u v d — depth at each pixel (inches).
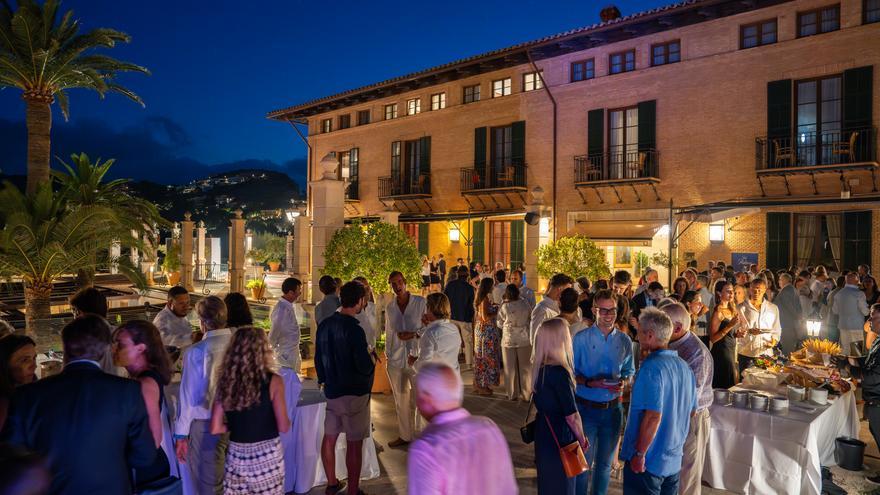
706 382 190.2
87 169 615.8
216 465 178.9
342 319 213.0
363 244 383.2
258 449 151.1
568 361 170.4
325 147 1163.3
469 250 915.4
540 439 169.8
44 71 543.5
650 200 722.8
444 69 899.4
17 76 543.8
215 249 1373.0
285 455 217.3
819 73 601.9
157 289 1030.4
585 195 780.0
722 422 226.7
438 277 765.9
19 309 592.7
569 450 163.3
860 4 579.2
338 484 219.1
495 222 904.9
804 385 248.5
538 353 171.3
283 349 278.2
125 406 118.8
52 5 543.5
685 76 693.3
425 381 101.9
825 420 240.4
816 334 312.5
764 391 248.8
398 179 1022.4
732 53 658.2
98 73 600.7
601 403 192.9
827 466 247.8
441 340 241.6
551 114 818.2
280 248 1402.6
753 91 645.3
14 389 127.6
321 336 213.3
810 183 611.2
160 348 147.3
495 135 896.3
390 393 363.6
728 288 272.4
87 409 114.1
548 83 824.3
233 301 201.3
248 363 151.4
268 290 1056.2
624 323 265.7
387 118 1057.5
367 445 236.1
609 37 752.3
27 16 513.7
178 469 182.5
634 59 742.5
